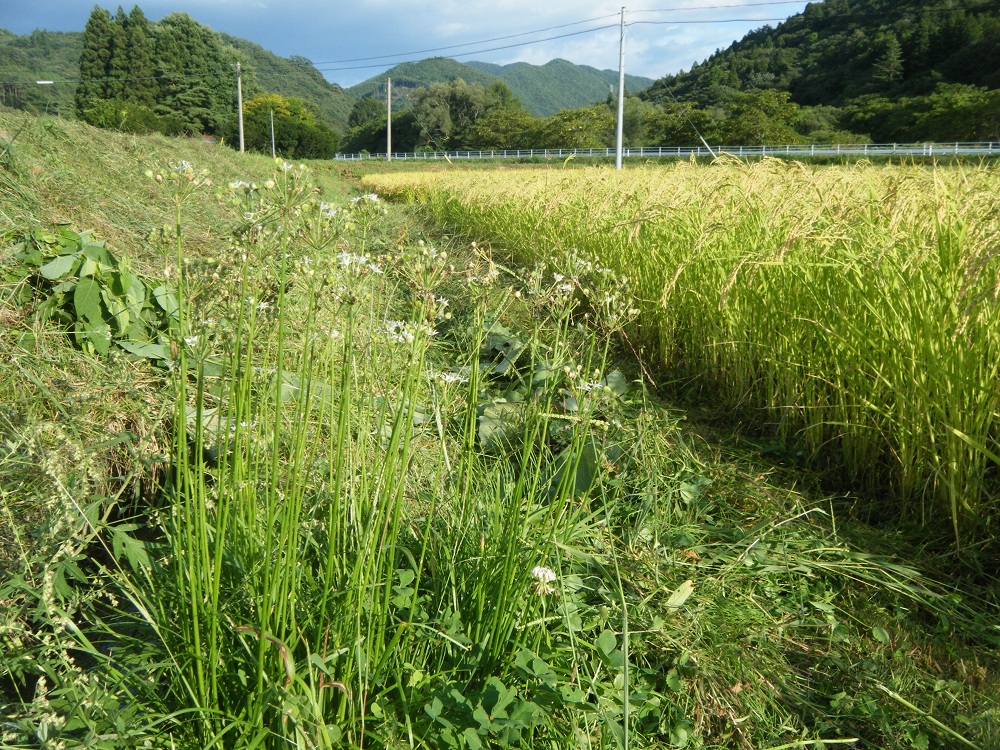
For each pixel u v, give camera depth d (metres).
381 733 1.67
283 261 1.55
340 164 41.94
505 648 1.93
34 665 1.72
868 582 2.71
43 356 3.04
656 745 1.95
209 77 62.09
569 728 1.83
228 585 1.82
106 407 2.93
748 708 2.08
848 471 3.52
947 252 3.04
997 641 2.36
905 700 2.10
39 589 1.84
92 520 2.13
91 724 1.48
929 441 3.02
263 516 1.97
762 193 5.07
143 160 7.33
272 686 1.48
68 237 3.62
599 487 2.99
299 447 1.64
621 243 5.80
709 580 2.55
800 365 3.70
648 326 5.27
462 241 10.80
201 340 1.66
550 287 2.19
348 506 2.00
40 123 6.29
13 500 2.20
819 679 2.26
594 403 2.00
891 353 3.21
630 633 2.24
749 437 4.12
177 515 1.66
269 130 58.41
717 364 4.66
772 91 45.91
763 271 4.09
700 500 3.21
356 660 1.71
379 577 1.75
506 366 4.26
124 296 3.51
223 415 2.99
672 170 7.91
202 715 1.57
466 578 2.09
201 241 4.99
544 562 2.11
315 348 2.20
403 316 2.76
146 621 1.88
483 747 1.70
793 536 2.96
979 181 3.82
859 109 51.22
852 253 3.40
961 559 2.80
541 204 8.03
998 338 2.84
